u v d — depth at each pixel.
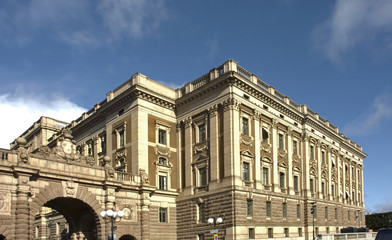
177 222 43.72
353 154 75.56
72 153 35.00
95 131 52.41
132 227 38.47
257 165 41.97
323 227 53.06
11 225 29.20
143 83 44.41
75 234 40.53
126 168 43.28
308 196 50.84
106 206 36.22
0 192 29.11
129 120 44.31
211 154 40.94
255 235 39.00
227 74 40.16
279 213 44.16
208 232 39.31
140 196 40.12
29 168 30.44
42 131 66.69
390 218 82.81
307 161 52.62
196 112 44.34
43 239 57.69
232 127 39.31
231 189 37.59
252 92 43.38
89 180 35.19
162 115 45.94
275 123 47.00
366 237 49.50
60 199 36.75
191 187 42.94
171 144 46.38
